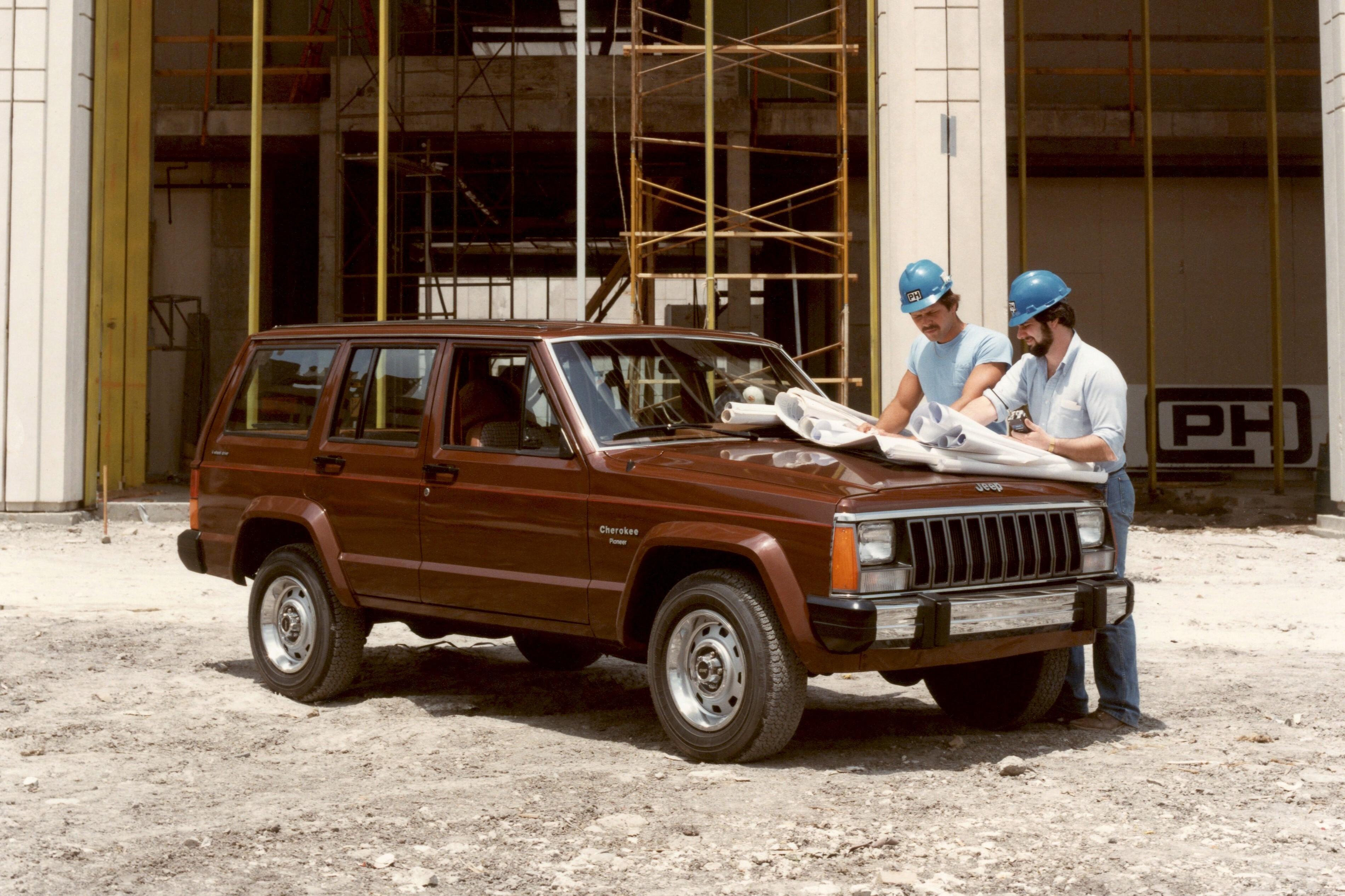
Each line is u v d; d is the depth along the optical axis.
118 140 20.61
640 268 19.97
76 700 6.85
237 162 28.00
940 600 5.10
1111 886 3.93
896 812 4.73
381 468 6.58
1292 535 17.25
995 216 16.36
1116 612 5.79
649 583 5.71
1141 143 26.55
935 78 16.36
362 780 5.28
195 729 6.22
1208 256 28.31
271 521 7.16
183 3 27.83
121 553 14.02
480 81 25.14
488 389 6.32
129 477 21.25
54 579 11.97
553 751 5.77
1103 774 5.31
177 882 4.03
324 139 25.48
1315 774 5.33
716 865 4.15
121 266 20.77
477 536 6.14
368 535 6.61
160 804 4.93
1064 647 5.72
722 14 26.95
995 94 16.39
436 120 24.95
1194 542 16.25
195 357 26.84
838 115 20.56
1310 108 27.98
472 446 6.28
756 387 6.57
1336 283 17.09
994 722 6.19
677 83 19.98
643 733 6.15
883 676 6.26
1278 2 28.00
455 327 6.55
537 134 25.36
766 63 26.97
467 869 4.13
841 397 19.20
